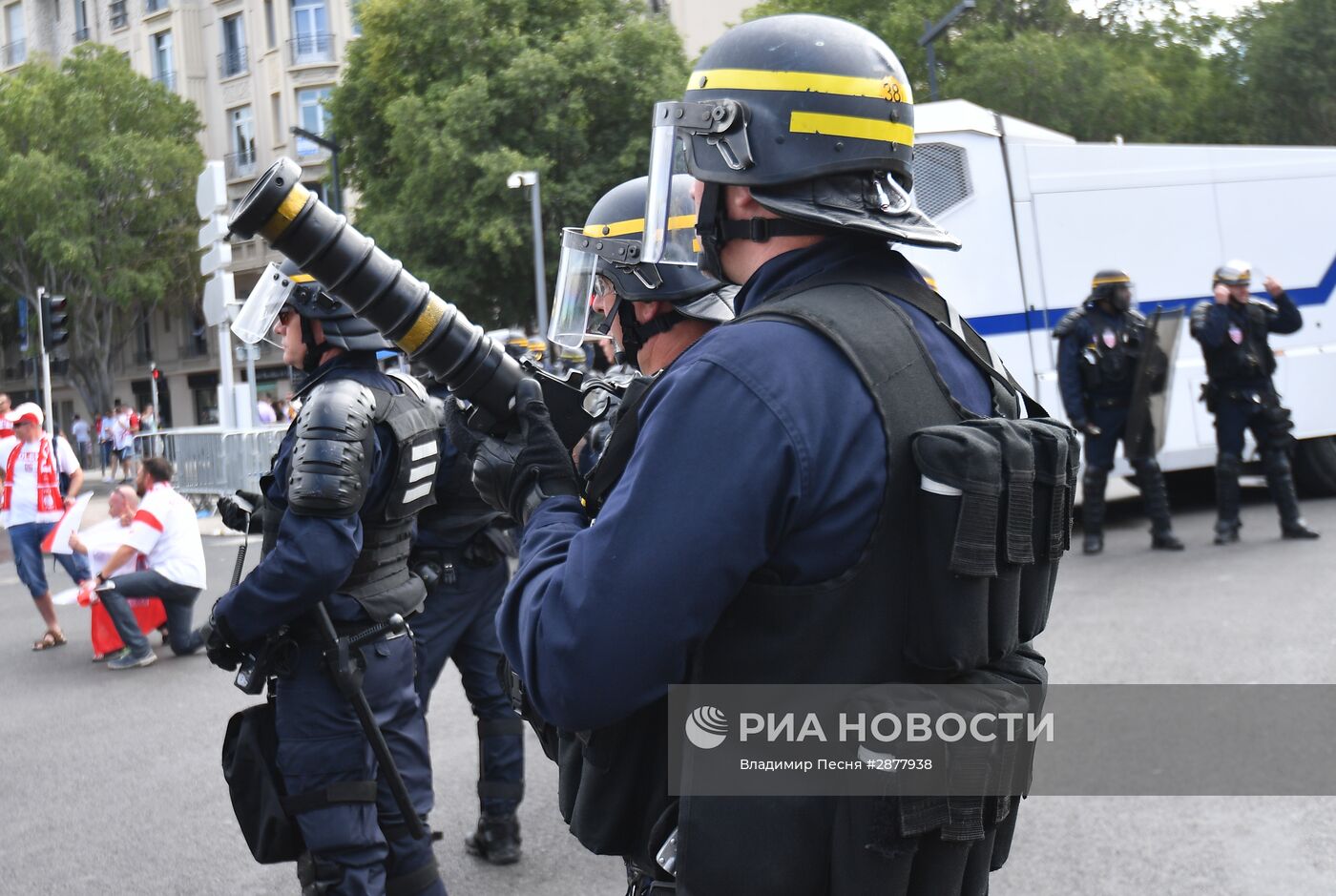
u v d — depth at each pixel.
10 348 48.16
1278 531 9.20
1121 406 8.63
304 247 1.68
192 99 40.94
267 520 2.92
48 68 38.25
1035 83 24.84
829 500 1.29
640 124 24.92
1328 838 3.63
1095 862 3.58
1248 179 10.47
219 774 5.19
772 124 1.43
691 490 1.27
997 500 1.31
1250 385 8.70
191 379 42.25
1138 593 7.25
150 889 3.96
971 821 1.33
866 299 1.42
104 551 7.79
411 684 3.12
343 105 26.83
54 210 36.50
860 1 27.64
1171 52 29.44
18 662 7.98
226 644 2.79
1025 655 1.47
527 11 25.48
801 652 1.32
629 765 1.49
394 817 3.03
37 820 4.71
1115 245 10.03
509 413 1.70
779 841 1.33
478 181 23.64
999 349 9.73
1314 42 27.77
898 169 1.47
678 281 2.24
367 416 2.83
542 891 3.77
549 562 1.43
